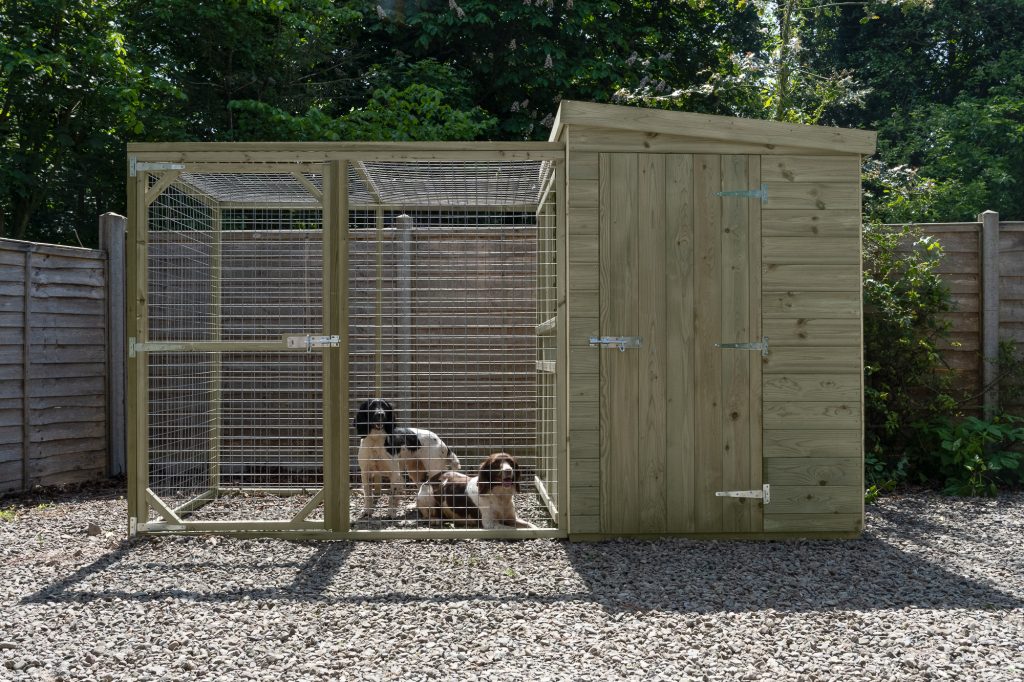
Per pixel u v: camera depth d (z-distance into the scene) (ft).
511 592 14.64
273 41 44.96
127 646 12.01
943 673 10.86
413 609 13.66
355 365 26.35
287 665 11.23
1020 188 63.72
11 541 18.54
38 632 12.64
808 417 18.80
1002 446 26.61
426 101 40.65
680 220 18.65
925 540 18.85
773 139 18.69
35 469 24.85
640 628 12.72
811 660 11.44
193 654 11.68
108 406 27.32
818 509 18.81
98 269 26.91
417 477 21.59
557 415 18.75
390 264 26.16
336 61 49.26
